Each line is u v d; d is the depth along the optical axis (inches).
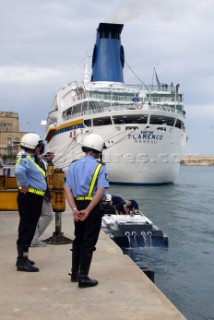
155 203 1088.2
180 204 1069.8
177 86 1686.8
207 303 313.4
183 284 358.3
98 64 1760.6
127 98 1601.9
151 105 1509.6
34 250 277.6
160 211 919.7
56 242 299.7
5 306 170.9
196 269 405.7
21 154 228.4
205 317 286.7
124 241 459.5
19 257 224.7
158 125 1473.9
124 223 477.4
